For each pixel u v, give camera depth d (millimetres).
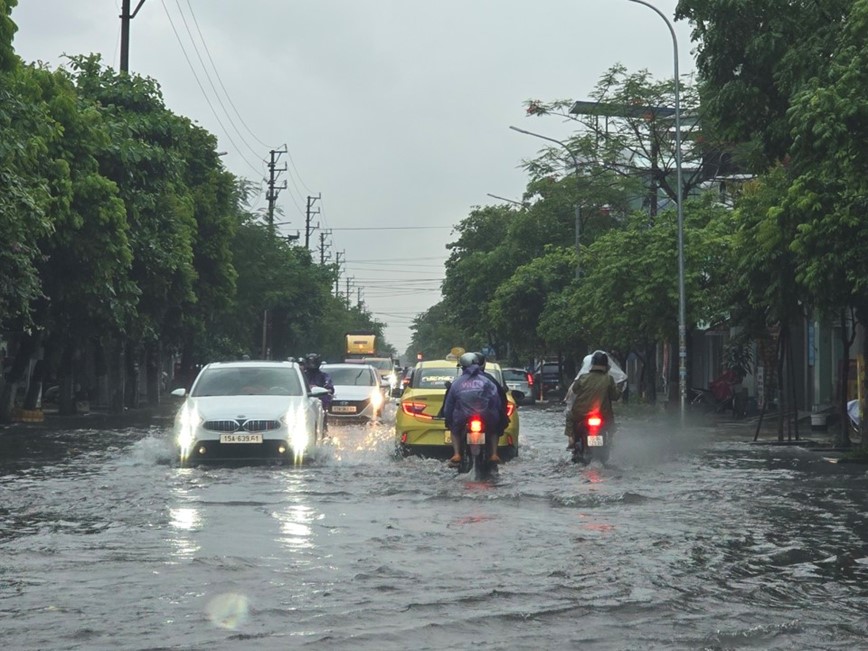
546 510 17391
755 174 34125
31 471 23969
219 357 98188
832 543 14305
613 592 11039
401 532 14875
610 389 25125
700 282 58062
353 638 9156
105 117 55750
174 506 17656
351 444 33594
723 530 15359
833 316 32312
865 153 25500
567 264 97500
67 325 52594
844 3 29719
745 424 50625
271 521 15945
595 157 70562
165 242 60406
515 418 27562
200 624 9594
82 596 10719
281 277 112938
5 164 34906
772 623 9852
